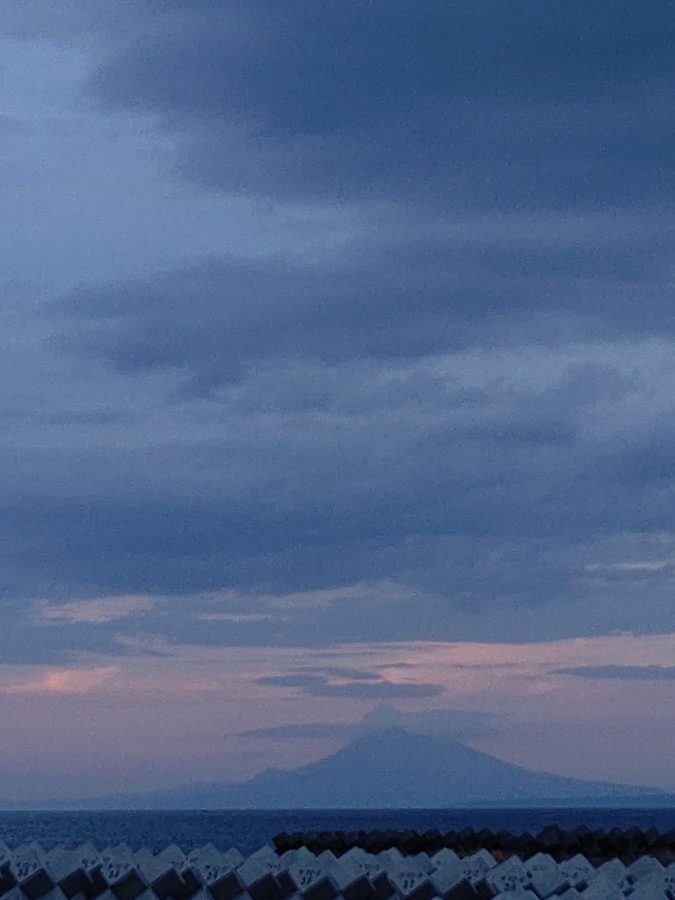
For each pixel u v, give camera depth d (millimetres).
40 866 20562
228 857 23594
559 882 22547
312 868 21016
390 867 22047
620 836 39438
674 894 21547
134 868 20969
